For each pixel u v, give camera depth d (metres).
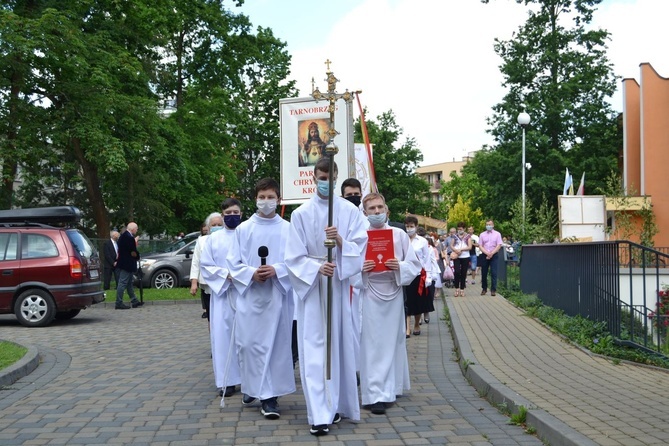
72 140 27.88
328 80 6.52
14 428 6.54
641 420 5.95
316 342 6.56
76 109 26.20
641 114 38.56
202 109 35.94
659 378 7.99
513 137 49.75
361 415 6.99
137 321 16.12
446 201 81.69
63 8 26.55
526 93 49.19
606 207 31.19
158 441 6.07
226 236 8.32
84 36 26.30
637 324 9.81
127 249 19.42
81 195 36.94
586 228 30.80
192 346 11.97
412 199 60.25
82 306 15.38
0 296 15.05
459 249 20.45
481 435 6.15
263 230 7.30
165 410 7.25
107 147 25.59
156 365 10.03
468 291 23.03
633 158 41.34
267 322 7.07
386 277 7.34
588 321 11.43
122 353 11.19
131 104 27.08
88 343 12.40
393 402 7.54
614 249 10.24
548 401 6.75
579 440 5.30
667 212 38.16
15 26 24.31
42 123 26.08
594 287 11.40
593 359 9.32
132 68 27.00
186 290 23.77
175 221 38.56
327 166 6.75
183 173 30.97
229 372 8.03
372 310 7.26
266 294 7.11
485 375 8.14
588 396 6.97
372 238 7.31
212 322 8.23
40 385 8.59
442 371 9.41
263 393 6.93
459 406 7.31
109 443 6.02
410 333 12.98
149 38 30.19
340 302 6.73
